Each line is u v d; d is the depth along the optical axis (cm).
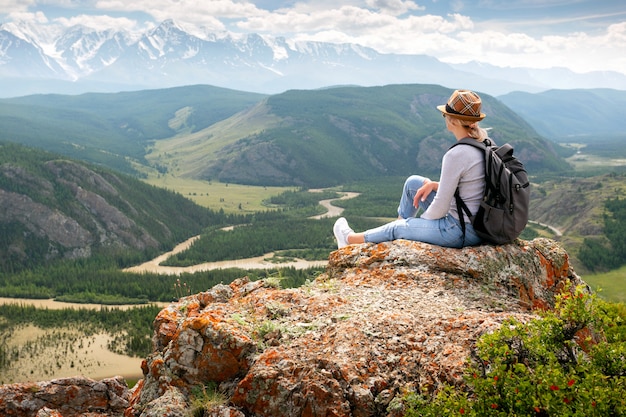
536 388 267
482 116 371
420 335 329
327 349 326
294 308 371
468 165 367
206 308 387
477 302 367
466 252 391
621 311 293
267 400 310
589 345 289
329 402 300
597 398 257
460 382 295
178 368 340
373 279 395
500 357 284
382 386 306
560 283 412
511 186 364
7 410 436
